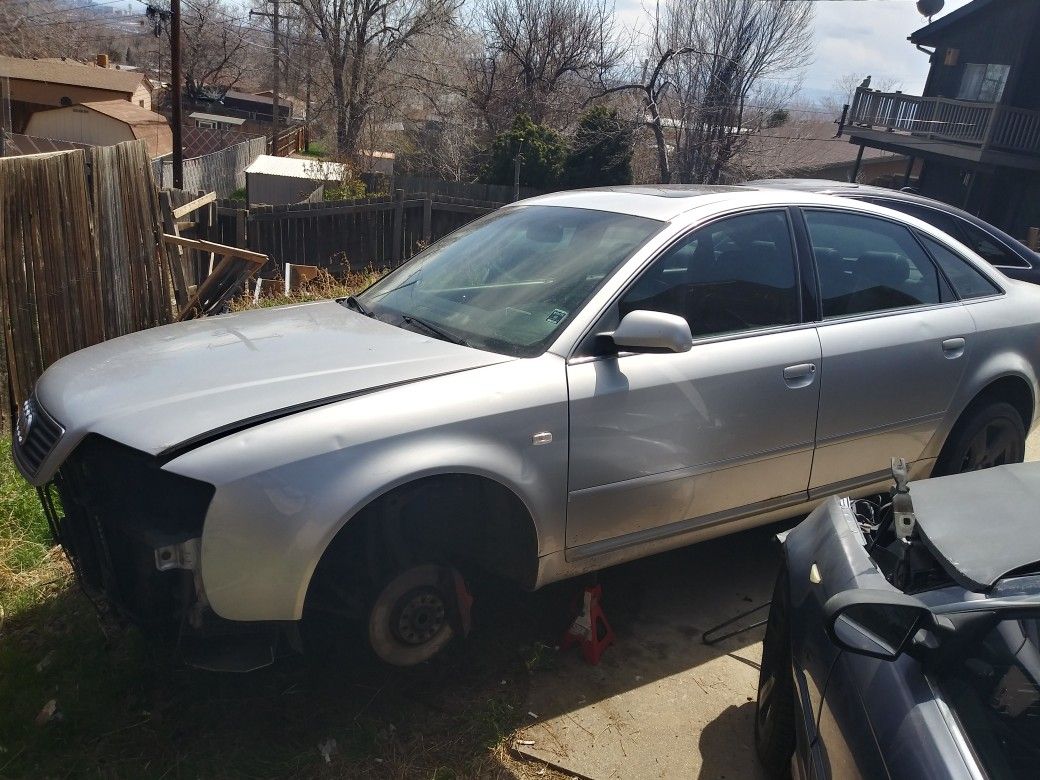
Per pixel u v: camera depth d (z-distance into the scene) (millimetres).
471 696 3084
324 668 3127
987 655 1876
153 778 2588
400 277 3949
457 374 2904
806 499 3771
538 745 2889
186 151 39438
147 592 2684
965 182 25484
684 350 3008
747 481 3539
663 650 3469
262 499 2469
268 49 42281
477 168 32875
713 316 3439
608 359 3123
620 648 3461
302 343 3160
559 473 2998
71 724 2768
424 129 35562
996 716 1790
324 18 36875
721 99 30406
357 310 3713
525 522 3016
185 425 2559
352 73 37031
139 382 2855
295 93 46594
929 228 4230
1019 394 4406
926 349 3920
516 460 2887
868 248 3963
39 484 2730
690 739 2971
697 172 30750
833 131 43875
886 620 2025
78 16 54406
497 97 36000
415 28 36938
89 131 34375
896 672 1995
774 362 3480
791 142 34906
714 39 29828
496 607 3609
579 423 3014
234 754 2697
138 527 2559
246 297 7758
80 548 2955
